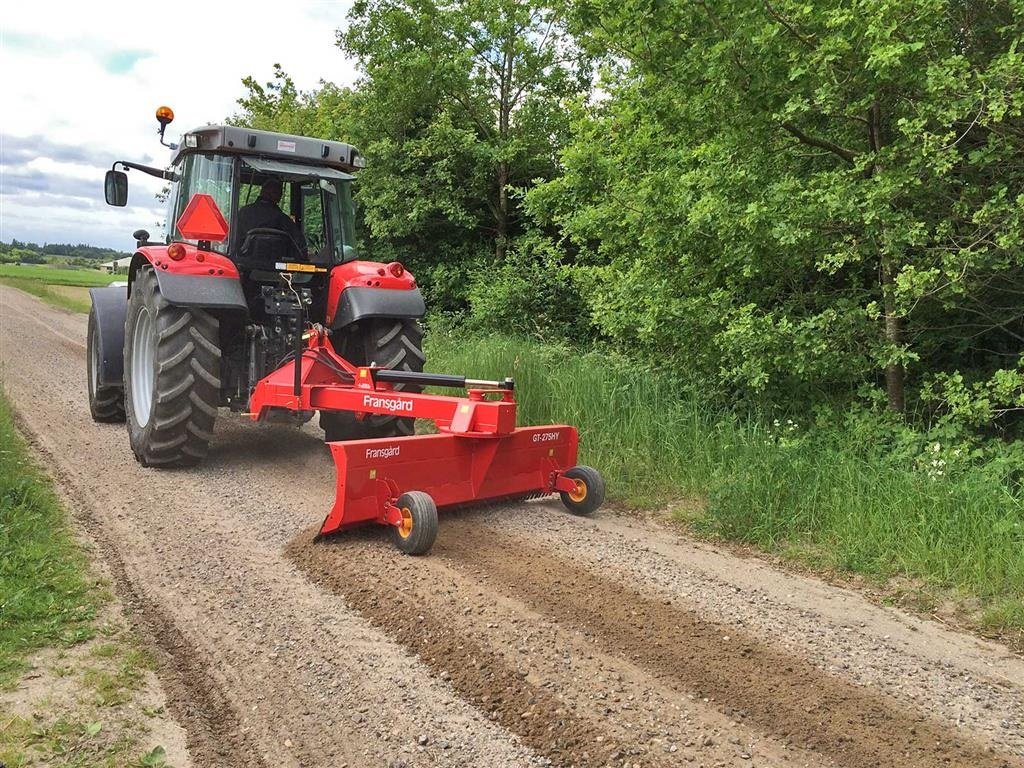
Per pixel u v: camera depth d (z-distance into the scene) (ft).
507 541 15.47
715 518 16.92
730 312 20.52
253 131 20.89
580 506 17.49
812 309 21.17
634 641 11.39
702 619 12.30
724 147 20.13
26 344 42.16
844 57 17.46
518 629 11.52
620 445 21.12
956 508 15.37
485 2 39.22
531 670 10.39
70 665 10.16
